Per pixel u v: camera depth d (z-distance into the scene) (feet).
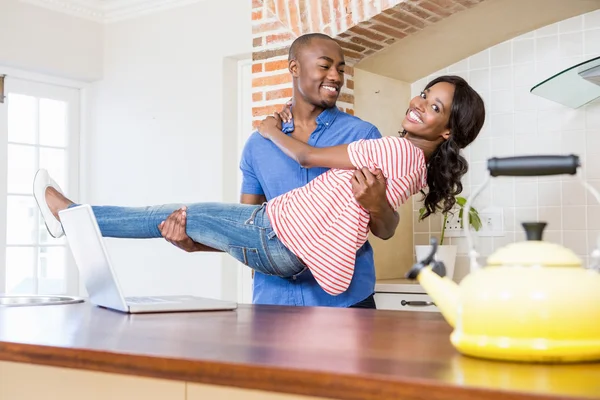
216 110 14.89
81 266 5.98
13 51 15.11
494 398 2.28
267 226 6.80
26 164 16.08
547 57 12.55
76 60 16.29
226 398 2.92
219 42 14.85
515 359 2.88
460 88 7.43
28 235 16.06
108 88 16.75
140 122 16.17
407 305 11.71
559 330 2.84
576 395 2.19
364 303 7.86
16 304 6.24
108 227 7.06
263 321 4.68
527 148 12.73
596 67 9.57
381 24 11.49
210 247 7.34
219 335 3.88
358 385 2.56
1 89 15.48
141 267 16.01
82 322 4.66
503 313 2.89
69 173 16.87
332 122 8.21
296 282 7.72
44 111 16.42
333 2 11.65
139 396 3.22
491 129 13.12
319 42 8.21
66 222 5.90
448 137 7.55
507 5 11.46
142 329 4.21
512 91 12.91
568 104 11.84
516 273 2.95
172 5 15.61
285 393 2.76
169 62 15.67
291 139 7.74
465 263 13.34
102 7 16.55
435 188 7.75
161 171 15.76
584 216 12.14
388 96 13.52
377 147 7.10
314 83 8.11
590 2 11.77
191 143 15.28
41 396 3.64
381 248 13.15
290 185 8.02
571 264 2.96
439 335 3.85
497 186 13.03
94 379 3.40
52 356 3.50
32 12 15.46
